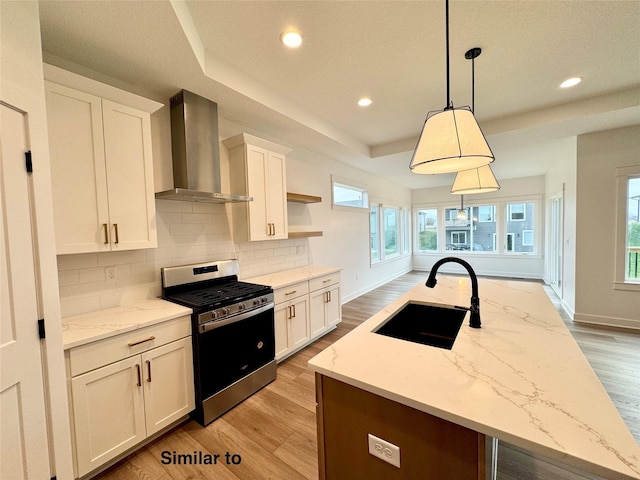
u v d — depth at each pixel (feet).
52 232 4.19
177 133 7.61
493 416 2.52
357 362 3.58
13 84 3.70
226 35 6.14
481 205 24.26
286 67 7.43
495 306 5.84
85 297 6.19
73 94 5.30
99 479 5.06
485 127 11.31
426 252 27.07
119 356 5.27
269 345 8.25
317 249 14.10
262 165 9.47
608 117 9.77
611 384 7.62
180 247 8.08
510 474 5.10
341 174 16.06
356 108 10.03
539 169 19.38
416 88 8.64
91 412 4.93
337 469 3.50
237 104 8.23
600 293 11.95
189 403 6.39
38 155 4.00
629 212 11.55
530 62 7.36
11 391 3.65
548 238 19.92
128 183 6.10
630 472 1.92
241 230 9.27
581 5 5.45
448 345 5.75
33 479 3.87
